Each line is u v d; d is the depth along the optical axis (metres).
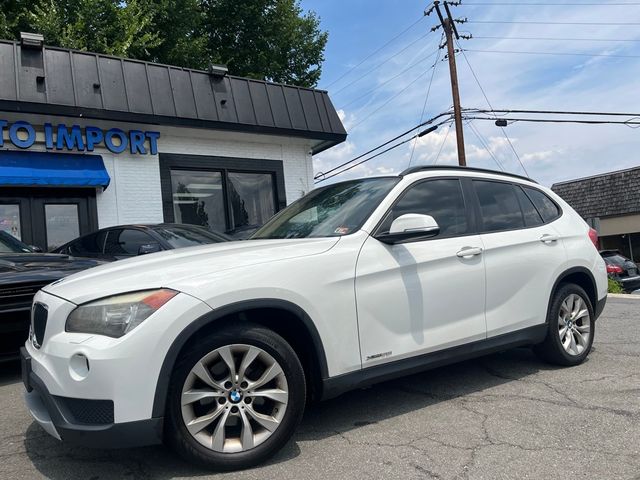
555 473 2.86
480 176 4.58
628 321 7.21
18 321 4.88
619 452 3.08
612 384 4.32
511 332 4.32
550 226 4.84
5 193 9.58
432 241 3.95
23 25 14.88
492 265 4.20
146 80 10.59
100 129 10.27
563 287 4.81
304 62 22.77
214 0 20.70
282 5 21.28
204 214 11.85
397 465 3.00
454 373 4.81
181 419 2.87
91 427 2.73
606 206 30.52
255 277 3.11
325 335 3.30
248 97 11.87
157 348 2.79
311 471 2.96
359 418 3.77
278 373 3.09
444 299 3.88
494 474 2.86
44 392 2.89
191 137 11.61
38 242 9.80
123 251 7.56
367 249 3.60
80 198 10.23
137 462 3.16
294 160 13.08
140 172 10.86
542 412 3.75
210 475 2.94
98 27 15.12
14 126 9.41
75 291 3.03
